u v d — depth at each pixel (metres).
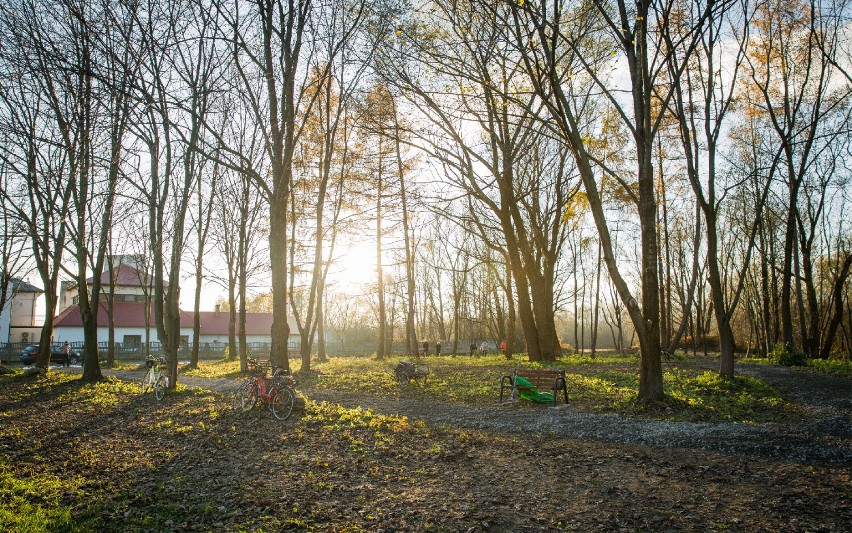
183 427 12.13
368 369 25.38
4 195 21.39
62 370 33.41
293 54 16.64
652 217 13.67
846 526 5.97
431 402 15.41
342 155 27.30
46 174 21.30
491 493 7.31
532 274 26.95
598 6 13.29
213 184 29.84
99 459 9.44
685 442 9.94
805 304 52.22
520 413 13.18
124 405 16.14
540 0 13.70
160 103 15.56
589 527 6.10
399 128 21.17
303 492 7.44
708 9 12.95
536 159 28.97
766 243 41.84
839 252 42.00
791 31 22.81
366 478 8.07
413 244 41.03
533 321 26.69
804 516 6.29
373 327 70.44
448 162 20.86
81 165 21.67
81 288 23.50
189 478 8.23
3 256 27.62
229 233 35.94
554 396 14.19
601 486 7.57
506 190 24.92
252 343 59.50
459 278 57.19
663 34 13.37
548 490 7.43
